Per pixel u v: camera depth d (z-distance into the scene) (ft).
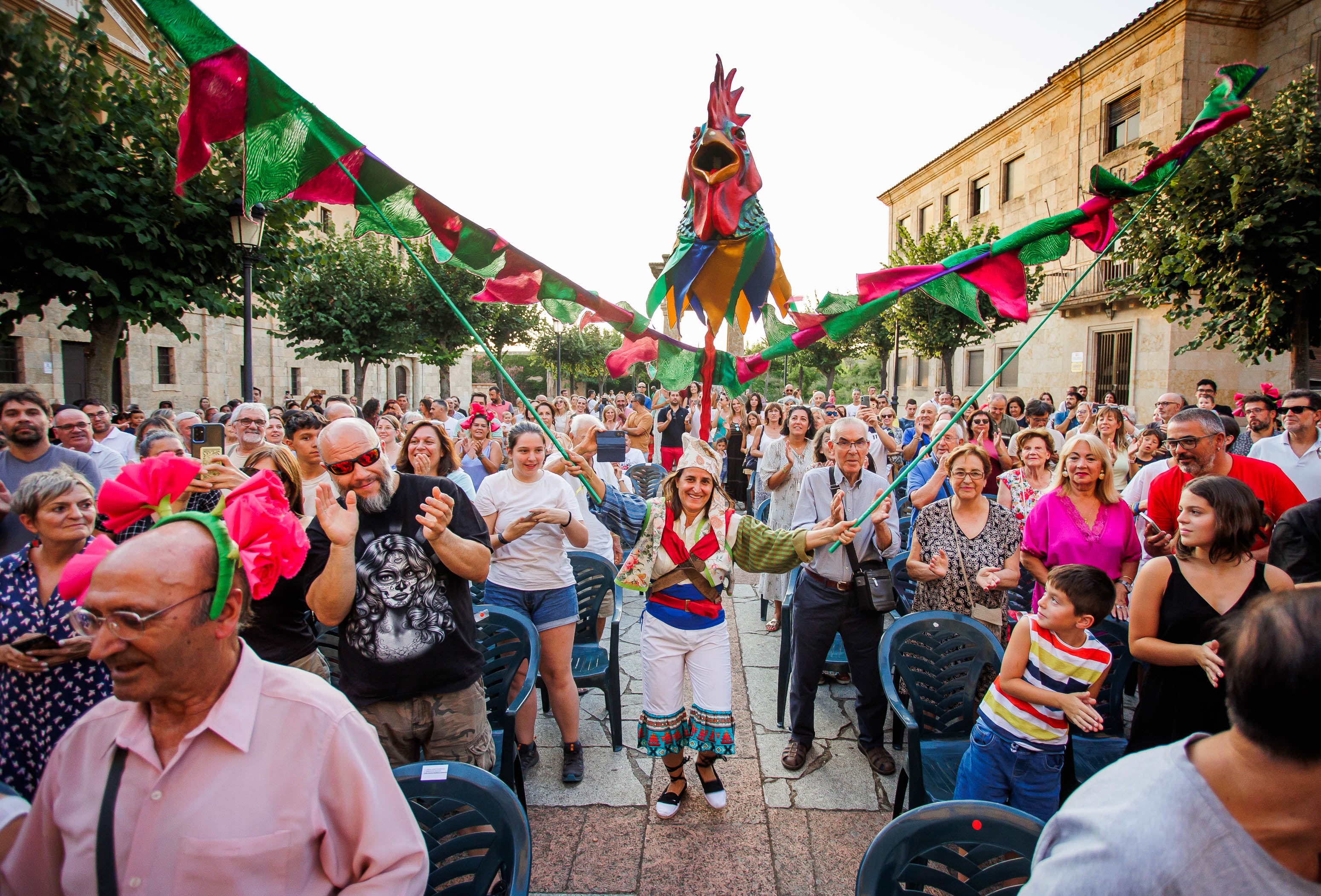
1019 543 10.93
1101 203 8.43
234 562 3.92
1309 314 28.37
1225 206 27.40
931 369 82.58
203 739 3.96
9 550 9.88
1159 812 2.89
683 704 9.84
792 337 9.31
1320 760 2.64
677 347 9.61
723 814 9.80
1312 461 13.06
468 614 8.14
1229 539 7.15
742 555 10.10
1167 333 50.08
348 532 7.06
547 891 8.27
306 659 8.40
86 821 3.89
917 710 9.69
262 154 7.29
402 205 8.07
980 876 5.61
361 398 62.64
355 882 4.20
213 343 64.95
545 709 13.12
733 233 8.54
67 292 22.76
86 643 6.88
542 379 169.58
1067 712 7.09
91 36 20.01
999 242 8.65
